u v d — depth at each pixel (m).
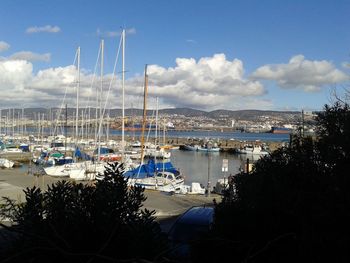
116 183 4.85
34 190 4.80
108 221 4.37
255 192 6.60
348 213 5.22
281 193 6.00
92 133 54.22
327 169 5.99
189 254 6.54
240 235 6.10
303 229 5.45
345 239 5.07
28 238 4.04
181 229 9.73
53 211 4.39
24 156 65.25
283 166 6.42
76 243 4.20
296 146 6.69
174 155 94.56
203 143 118.00
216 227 6.41
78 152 48.72
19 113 102.69
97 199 4.50
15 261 3.92
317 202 5.48
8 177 37.12
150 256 4.36
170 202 24.34
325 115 6.36
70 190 4.74
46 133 99.94
